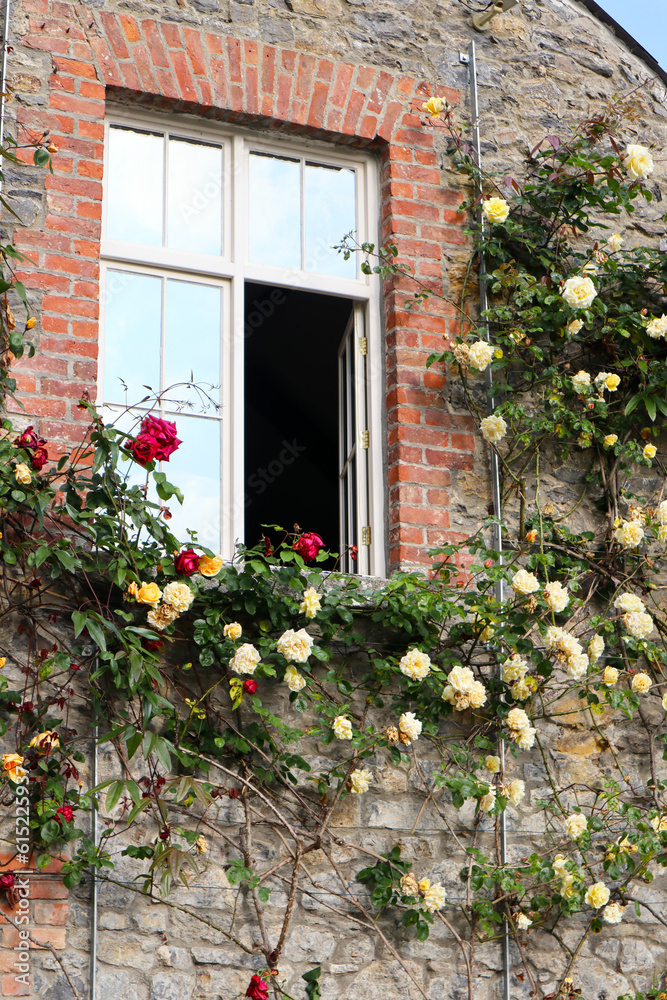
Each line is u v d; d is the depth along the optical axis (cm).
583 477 472
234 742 381
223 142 454
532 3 515
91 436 364
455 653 421
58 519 371
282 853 388
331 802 397
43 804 353
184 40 438
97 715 366
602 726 450
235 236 444
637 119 518
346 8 473
